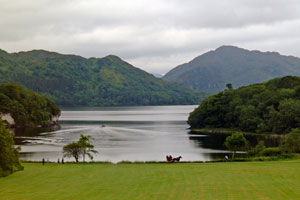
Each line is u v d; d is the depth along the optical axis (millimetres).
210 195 34344
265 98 183750
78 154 90000
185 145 126000
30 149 115312
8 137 53000
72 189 39344
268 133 160500
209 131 182375
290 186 37469
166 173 49812
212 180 42594
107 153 106562
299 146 81938
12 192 38156
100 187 40156
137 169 55875
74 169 57469
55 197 35062
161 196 34500
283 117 154500
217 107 199750
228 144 90562
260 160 73125
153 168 56906
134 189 38344
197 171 51156
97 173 51906
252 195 33812
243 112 178375
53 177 48656
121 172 52469
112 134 164750
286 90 189000
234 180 42094
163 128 199500
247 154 99875
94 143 131625
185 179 43938
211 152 108062
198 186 38938
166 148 117625
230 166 57000
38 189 39750
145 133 169750
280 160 71312
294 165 55594
